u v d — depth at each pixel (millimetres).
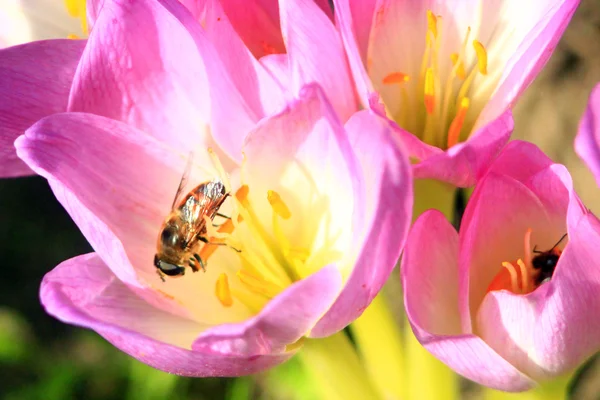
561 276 222
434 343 229
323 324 229
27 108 252
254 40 253
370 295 227
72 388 432
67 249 491
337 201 239
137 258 238
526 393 235
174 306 236
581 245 222
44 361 451
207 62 234
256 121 238
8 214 500
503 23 254
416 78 256
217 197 239
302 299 224
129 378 426
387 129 217
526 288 231
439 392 255
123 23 235
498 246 236
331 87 235
